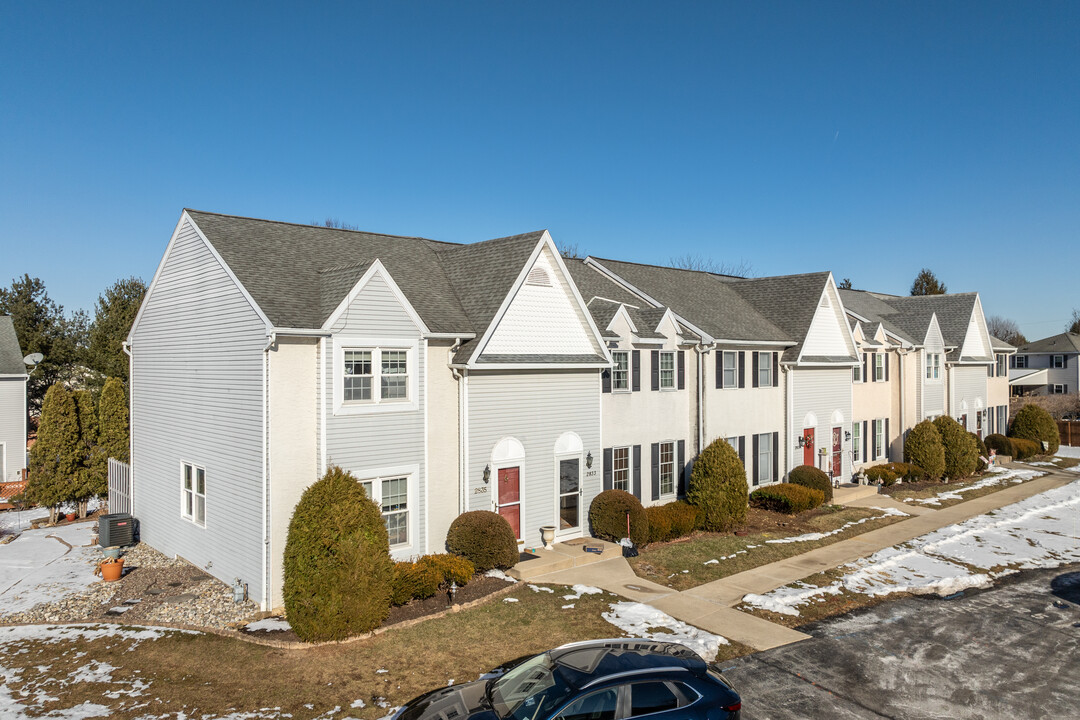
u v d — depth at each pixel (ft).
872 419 114.62
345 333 50.67
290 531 44.39
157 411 65.87
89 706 34.83
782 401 94.89
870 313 125.90
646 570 59.93
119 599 51.65
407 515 55.16
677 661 29.78
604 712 26.86
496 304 60.49
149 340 67.51
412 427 55.01
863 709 36.50
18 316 146.10
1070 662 43.16
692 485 76.74
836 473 103.91
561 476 66.54
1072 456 144.97
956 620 50.26
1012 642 46.26
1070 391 221.87
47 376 148.05
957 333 134.51
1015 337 348.59
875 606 52.95
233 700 35.60
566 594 52.75
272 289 51.42
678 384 81.41
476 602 50.42
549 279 65.46
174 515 62.64
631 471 75.56
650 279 95.50
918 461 108.27
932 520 82.07
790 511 82.89
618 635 44.96
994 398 149.89
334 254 63.52
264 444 48.16
